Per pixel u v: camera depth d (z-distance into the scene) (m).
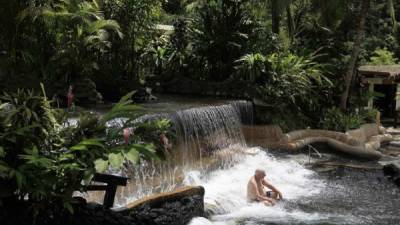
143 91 12.70
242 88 13.53
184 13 21.84
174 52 15.23
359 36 15.41
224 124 11.48
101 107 10.95
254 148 11.94
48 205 5.04
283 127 13.24
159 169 8.63
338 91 15.78
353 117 14.80
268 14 20.61
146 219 5.95
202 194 7.12
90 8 11.82
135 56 14.26
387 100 20.33
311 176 10.58
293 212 8.07
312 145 12.97
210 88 14.02
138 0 13.65
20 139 4.92
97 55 12.71
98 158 5.07
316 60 16.92
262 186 8.72
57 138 5.25
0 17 10.79
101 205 5.67
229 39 14.71
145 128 5.73
